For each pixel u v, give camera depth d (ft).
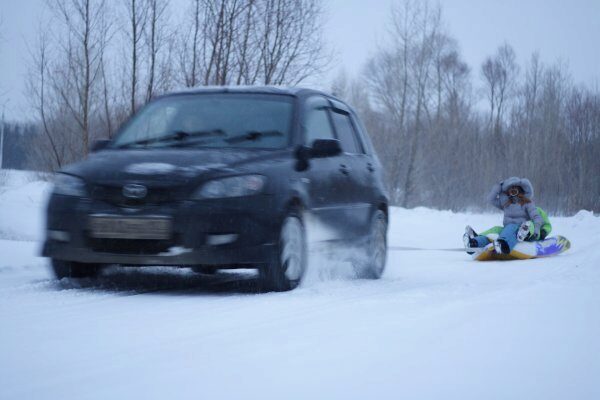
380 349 12.02
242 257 20.10
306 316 15.57
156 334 13.25
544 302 17.97
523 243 40.06
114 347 11.97
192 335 13.17
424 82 161.38
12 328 13.80
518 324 14.73
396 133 161.17
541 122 144.56
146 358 11.10
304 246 22.24
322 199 23.59
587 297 19.04
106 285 22.18
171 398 8.80
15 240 39.45
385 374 10.26
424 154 157.17
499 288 21.17
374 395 9.13
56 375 9.94
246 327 14.10
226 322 14.73
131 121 25.02
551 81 146.92
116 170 20.74
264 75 56.75
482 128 183.42
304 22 57.67
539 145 142.20
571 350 12.28
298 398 8.92
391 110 163.43
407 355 11.59
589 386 9.88
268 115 23.91
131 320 14.92
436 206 153.89
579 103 143.33
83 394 8.95
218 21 55.11
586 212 86.07
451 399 9.06
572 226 77.61
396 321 14.89
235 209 20.11
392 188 159.53
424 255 42.16
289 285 21.30
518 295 19.40
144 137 23.98
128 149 23.02
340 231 25.08
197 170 20.40
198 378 9.83
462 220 98.22
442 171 156.15
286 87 25.86
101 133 60.18
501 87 236.43
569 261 35.78
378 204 28.60
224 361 10.93
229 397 8.89
